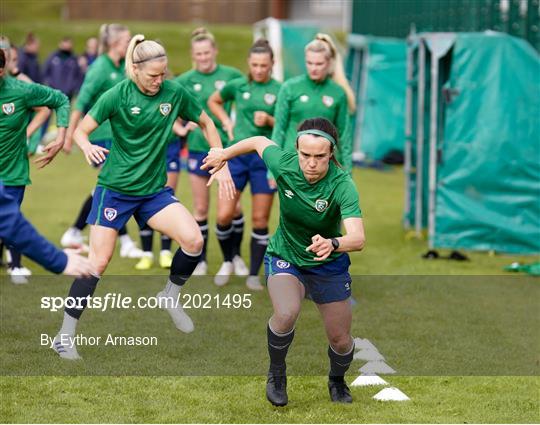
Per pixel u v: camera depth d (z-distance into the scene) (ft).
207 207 108.27
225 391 69.62
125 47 104.99
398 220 152.76
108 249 77.56
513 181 126.11
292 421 63.16
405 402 67.77
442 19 194.18
